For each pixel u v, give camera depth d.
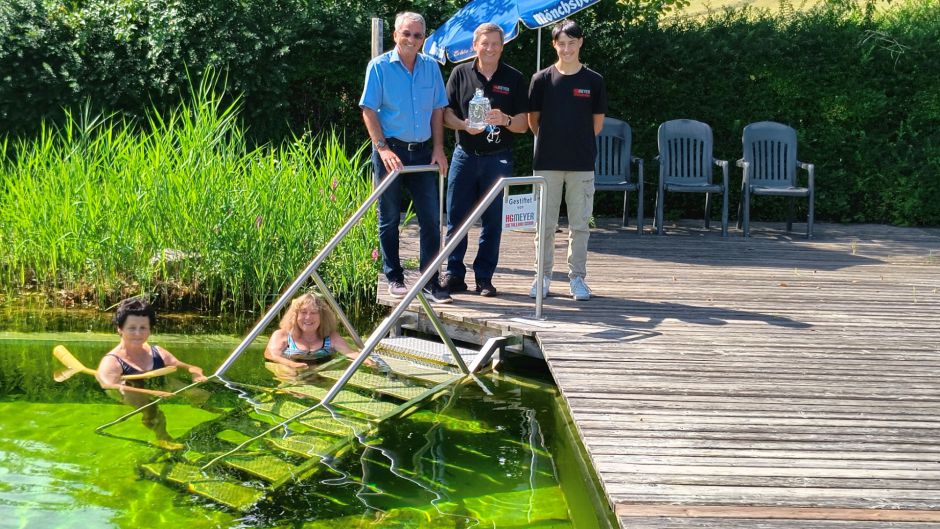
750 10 11.53
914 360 5.43
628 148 9.79
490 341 6.02
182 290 7.81
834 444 4.14
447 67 10.95
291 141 10.95
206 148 8.22
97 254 7.58
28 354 6.00
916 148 10.91
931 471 3.87
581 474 4.37
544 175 6.40
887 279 7.67
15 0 10.30
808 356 5.46
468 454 4.57
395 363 6.05
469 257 8.27
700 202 11.17
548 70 6.28
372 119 6.12
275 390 5.36
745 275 7.73
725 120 10.98
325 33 10.62
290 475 4.19
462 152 6.40
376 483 4.15
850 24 10.91
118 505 3.82
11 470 4.12
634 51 10.75
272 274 7.76
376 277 7.93
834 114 10.91
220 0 10.39
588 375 5.03
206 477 4.12
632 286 7.20
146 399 5.12
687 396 4.74
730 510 3.49
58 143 10.42
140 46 10.44
